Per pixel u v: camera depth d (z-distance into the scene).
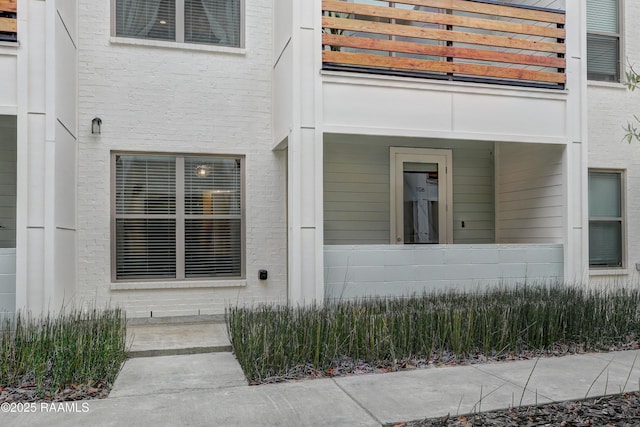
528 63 7.64
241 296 7.75
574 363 5.35
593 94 8.76
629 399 4.25
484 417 3.86
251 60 7.93
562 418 3.84
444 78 7.32
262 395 4.34
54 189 6.07
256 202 7.89
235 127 7.83
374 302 6.58
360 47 7.00
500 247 7.66
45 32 6.08
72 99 7.00
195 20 7.80
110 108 7.35
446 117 7.30
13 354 4.65
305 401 4.18
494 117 7.50
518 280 7.70
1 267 6.07
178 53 7.63
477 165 9.54
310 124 6.80
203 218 7.73
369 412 3.94
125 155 7.47
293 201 6.72
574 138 7.89
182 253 7.63
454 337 5.58
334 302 6.57
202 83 7.71
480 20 7.46
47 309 5.95
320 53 6.85
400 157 9.06
